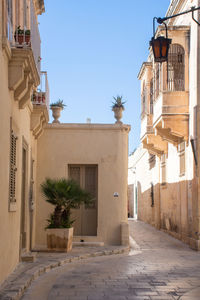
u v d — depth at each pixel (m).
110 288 8.20
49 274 9.77
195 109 15.68
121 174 16.03
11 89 8.82
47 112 14.12
